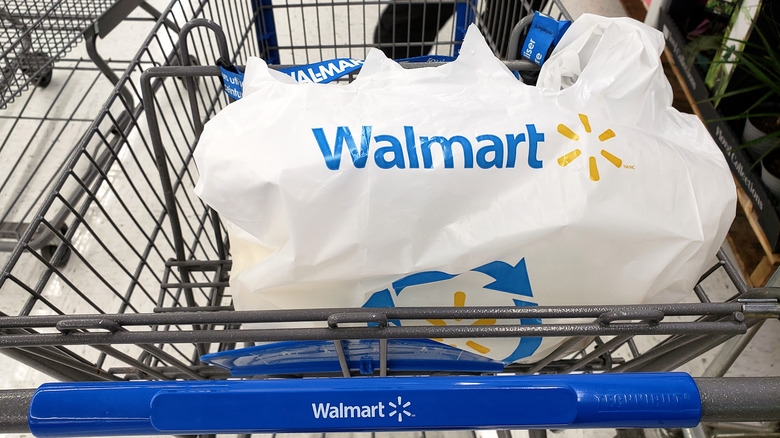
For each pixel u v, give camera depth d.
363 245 0.65
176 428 0.51
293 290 0.70
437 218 0.66
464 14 1.63
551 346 0.76
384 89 0.73
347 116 0.67
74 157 0.83
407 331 0.59
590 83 0.72
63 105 2.17
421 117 0.67
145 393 0.51
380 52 0.77
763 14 1.59
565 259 0.66
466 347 0.73
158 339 0.58
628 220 0.65
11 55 1.85
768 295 0.66
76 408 0.51
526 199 0.65
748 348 1.58
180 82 2.20
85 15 1.82
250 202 0.66
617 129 0.69
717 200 0.69
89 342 0.57
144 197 1.89
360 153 0.64
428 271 0.67
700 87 1.85
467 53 0.75
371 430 0.52
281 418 0.51
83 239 1.77
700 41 1.84
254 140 0.66
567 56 0.76
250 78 0.74
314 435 1.30
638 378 0.52
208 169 0.66
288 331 0.59
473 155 0.65
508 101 0.70
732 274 0.72
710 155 0.74
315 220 0.65
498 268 0.67
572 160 0.66
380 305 0.71
